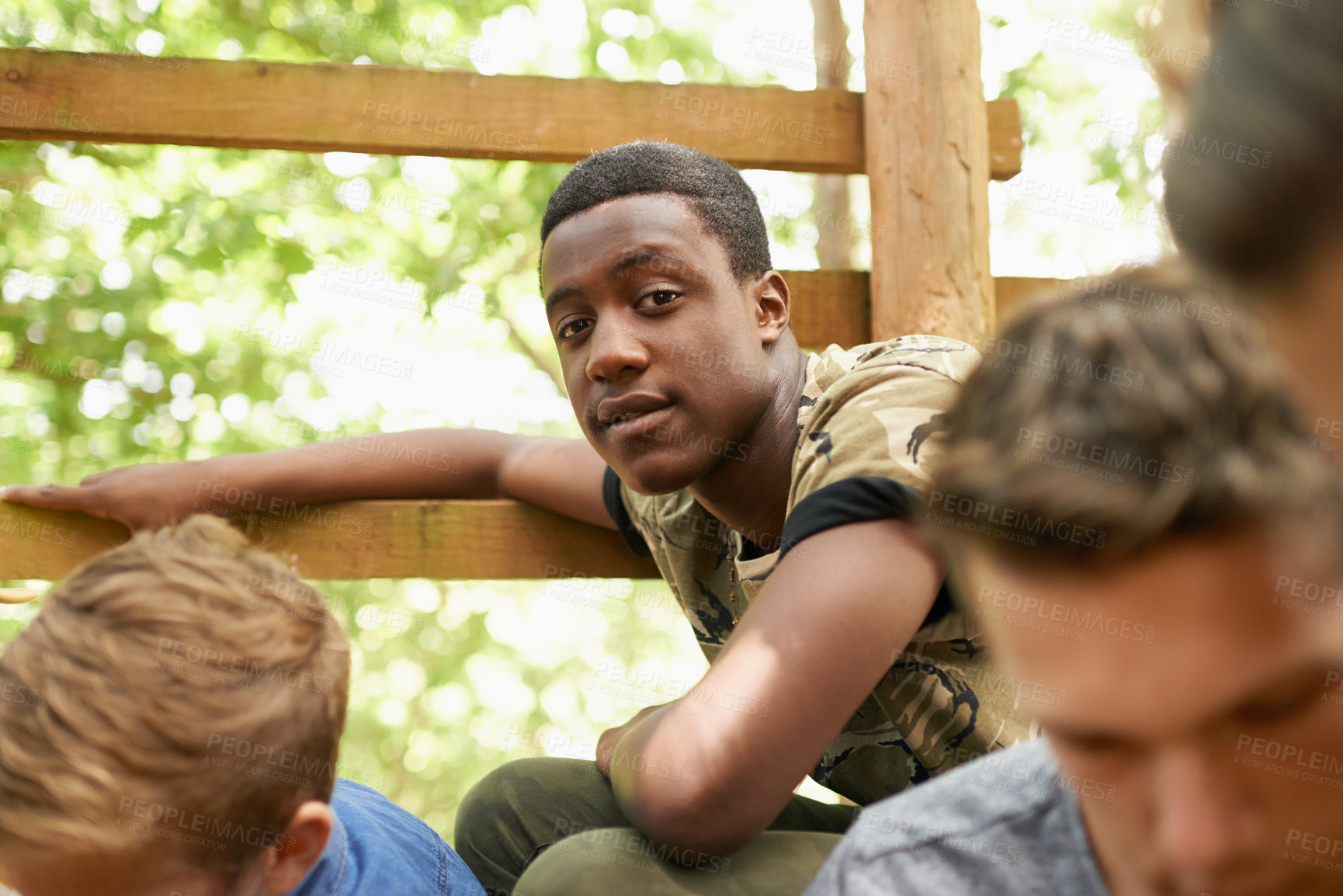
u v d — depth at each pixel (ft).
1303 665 1.34
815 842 3.58
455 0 12.81
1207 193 1.31
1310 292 1.28
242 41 11.65
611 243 3.83
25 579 5.16
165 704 2.49
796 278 5.86
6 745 2.48
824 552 3.26
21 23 10.00
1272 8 1.24
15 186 10.00
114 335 10.57
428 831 3.70
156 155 10.70
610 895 3.19
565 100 5.67
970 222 5.77
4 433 10.37
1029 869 2.05
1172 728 1.41
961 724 3.71
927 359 3.73
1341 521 1.29
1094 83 13.48
